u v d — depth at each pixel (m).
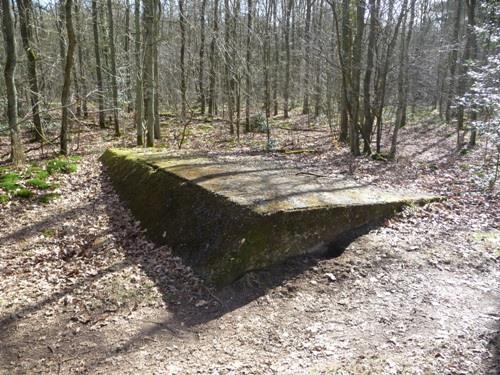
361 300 4.70
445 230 6.30
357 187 7.29
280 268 5.33
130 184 8.89
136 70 15.77
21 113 14.84
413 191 7.68
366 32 14.62
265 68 19.64
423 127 19.52
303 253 5.62
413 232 6.21
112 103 17.75
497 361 3.49
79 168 11.17
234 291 4.95
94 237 6.82
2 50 14.55
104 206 8.33
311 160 12.52
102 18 20.89
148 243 6.50
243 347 3.98
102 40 21.30
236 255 5.16
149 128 14.82
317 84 19.72
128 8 18.64
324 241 5.80
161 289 5.11
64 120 12.89
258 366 3.69
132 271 5.58
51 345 4.15
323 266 5.38
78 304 4.86
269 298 4.82
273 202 5.80
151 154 10.62
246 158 9.98
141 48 15.86
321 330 4.19
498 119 8.11
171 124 21.30
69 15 11.95
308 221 5.62
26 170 10.26
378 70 12.89
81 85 18.98
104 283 5.29
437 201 7.25
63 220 7.55
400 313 4.40
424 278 5.07
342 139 15.96
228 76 17.72
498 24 9.02
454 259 5.48
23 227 7.21
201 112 24.19
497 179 9.09
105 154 12.42
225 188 6.52
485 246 5.79
